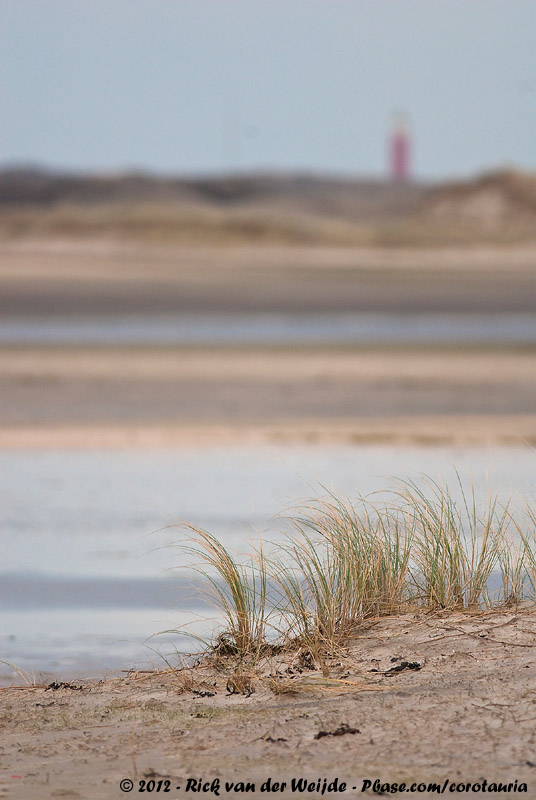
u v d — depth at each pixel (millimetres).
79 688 21891
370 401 85625
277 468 54719
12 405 82750
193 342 125438
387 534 26344
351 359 109375
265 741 16703
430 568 25094
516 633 21906
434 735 16422
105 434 67500
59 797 14703
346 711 18109
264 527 39000
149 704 19875
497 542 26453
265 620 24578
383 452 60000
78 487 49938
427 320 158125
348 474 51594
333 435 66812
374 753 15766
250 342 125438
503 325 151625
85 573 33344
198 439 65625
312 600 25828
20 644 25797
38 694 21719
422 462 55750
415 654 21328
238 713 18672
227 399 86250
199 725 18062
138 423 73625
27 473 53906
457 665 20344
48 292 188375
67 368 102125
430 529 26188
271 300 184250
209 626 26344
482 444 63188
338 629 23188
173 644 25391
